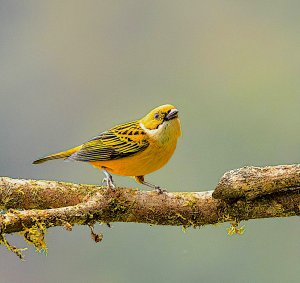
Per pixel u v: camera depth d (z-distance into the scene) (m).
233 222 7.88
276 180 7.48
